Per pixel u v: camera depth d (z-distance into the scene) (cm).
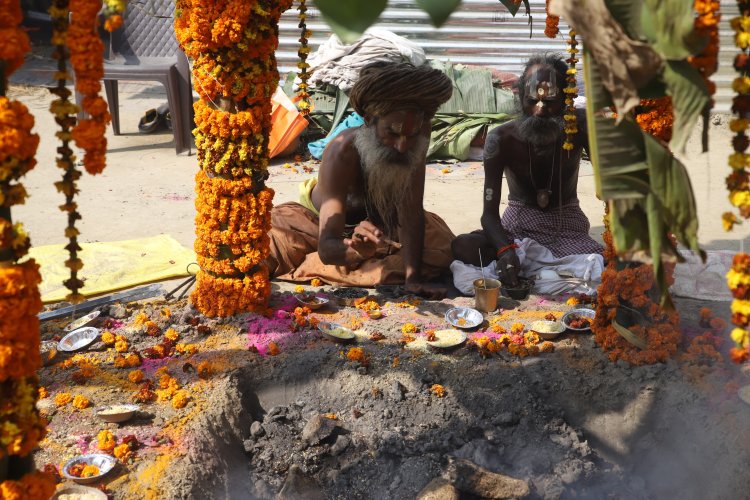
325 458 382
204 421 374
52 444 356
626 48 225
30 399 240
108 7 221
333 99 945
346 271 529
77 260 245
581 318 461
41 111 1048
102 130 230
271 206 464
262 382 423
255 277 467
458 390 410
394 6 1135
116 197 762
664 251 242
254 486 367
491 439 386
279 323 468
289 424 401
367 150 473
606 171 232
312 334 456
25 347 233
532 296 520
